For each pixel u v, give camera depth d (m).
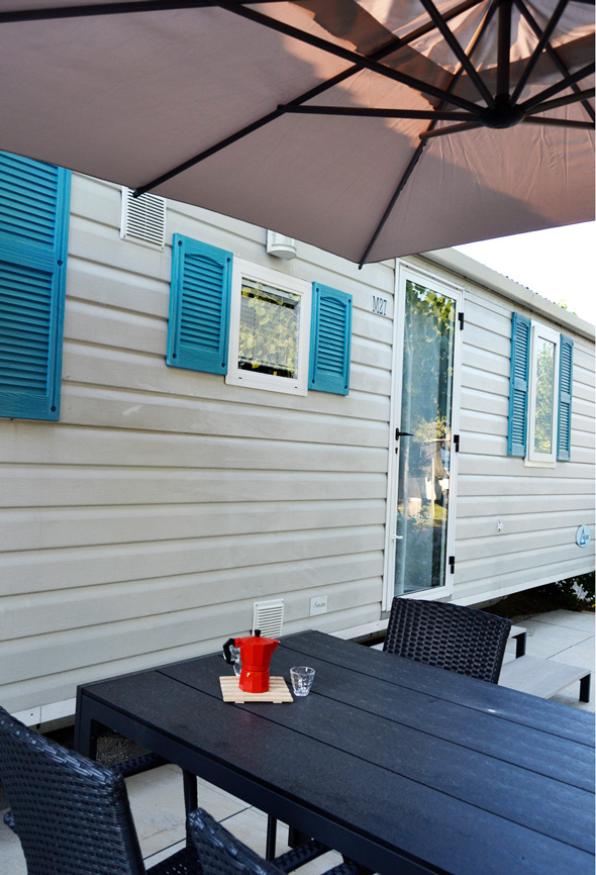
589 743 1.58
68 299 2.72
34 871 1.24
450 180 2.14
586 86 1.74
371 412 4.29
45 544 2.68
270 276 3.58
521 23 1.58
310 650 2.25
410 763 1.42
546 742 1.57
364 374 4.23
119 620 2.95
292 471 3.75
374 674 2.02
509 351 5.76
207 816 0.97
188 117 1.71
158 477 3.07
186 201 2.12
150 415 3.03
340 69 1.63
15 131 1.69
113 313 2.88
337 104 1.80
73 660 2.79
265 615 3.59
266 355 3.59
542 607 6.93
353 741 1.52
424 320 4.78
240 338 3.44
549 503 6.47
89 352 2.80
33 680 2.67
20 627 2.62
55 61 1.47
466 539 5.27
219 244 3.31
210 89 1.61
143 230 2.96
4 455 2.55
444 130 1.93
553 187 2.10
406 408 4.64
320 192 2.14
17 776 1.19
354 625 4.21
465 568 5.26
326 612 4.00
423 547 4.83
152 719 1.60
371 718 1.67
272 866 0.88
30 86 1.54
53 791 1.11
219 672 1.98
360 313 4.19
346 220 2.31
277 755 1.43
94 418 2.82
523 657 4.02
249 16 1.33
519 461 5.95
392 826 1.17
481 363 5.39
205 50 1.49
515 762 1.46
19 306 2.55
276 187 2.10
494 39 1.61
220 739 1.50
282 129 1.86
